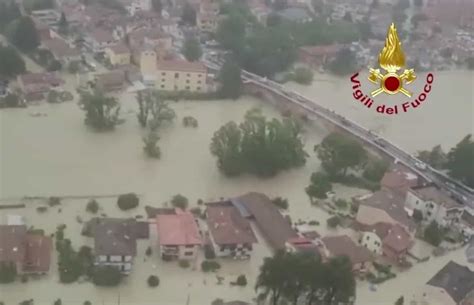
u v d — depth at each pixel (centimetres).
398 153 16312
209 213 12462
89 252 11331
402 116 19625
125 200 13150
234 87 19412
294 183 15025
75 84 19238
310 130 17988
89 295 10494
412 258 12412
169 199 13725
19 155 14938
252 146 14875
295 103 18575
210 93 19388
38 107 17550
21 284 10575
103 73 19562
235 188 14538
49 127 16500
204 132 17162
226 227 11906
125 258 10956
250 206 13338
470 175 15112
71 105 17862
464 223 13788
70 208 13000
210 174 15038
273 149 14925
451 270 11406
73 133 16325
